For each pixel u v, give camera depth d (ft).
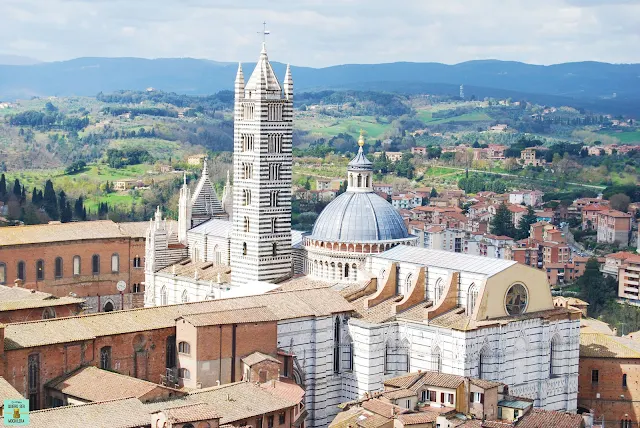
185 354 624.18
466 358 653.30
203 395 572.51
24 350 577.02
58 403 580.71
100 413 528.63
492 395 618.03
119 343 613.52
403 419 578.66
